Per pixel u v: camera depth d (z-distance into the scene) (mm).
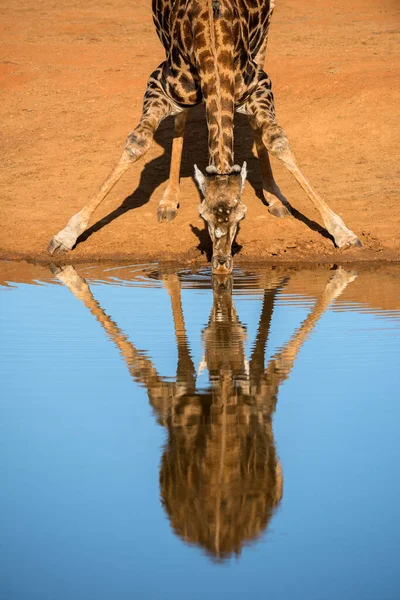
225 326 18719
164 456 11938
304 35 57156
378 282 22828
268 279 23375
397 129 35875
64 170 35250
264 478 11227
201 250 26781
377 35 55969
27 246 27781
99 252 26969
